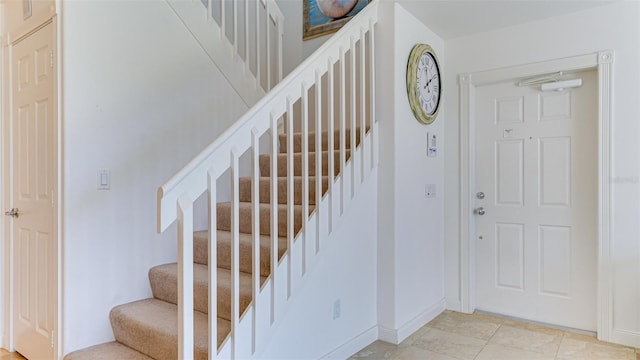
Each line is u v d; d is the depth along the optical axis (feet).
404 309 9.27
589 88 9.39
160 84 8.65
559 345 8.67
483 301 10.89
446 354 8.30
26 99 8.19
